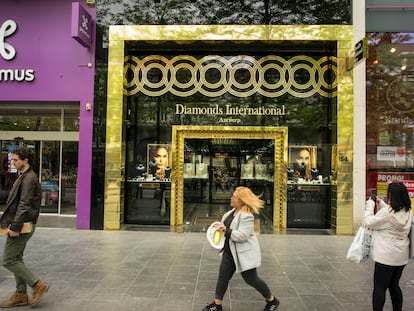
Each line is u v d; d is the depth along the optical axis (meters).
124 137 9.30
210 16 9.02
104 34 9.12
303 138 9.49
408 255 3.72
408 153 8.91
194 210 9.89
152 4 9.09
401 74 8.98
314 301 4.47
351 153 8.75
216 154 9.92
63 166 10.96
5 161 11.03
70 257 6.38
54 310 4.11
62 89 9.15
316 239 8.17
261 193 9.77
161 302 4.37
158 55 9.61
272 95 9.51
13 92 9.20
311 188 9.43
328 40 8.88
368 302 4.45
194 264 6.01
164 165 9.62
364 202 8.70
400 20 9.02
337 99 8.85
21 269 4.12
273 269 5.82
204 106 9.56
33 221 4.29
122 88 9.09
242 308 4.21
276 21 8.95
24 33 9.23
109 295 4.58
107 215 8.95
